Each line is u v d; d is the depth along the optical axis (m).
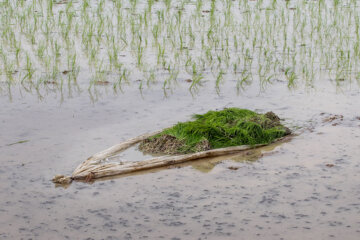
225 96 9.48
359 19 14.20
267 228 5.20
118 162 6.68
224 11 15.34
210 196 5.87
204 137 7.24
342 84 10.02
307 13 15.03
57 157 6.94
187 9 15.66
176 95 9.55
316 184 6.10
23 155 6.99
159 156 6.94
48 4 15.94
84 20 14.38
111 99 9.34
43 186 6.15
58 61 11.39
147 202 5.76
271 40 12.80
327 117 8.29
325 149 7.09
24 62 11.30
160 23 14.17
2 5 15.91
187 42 12.71
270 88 9.88
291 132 7.75
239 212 5.51
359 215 5.41
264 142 7.35
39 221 5.41
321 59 11.48
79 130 7.93
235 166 6.64
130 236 5.12
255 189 6.00
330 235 5.07
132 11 15.35
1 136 7.68
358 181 6.15
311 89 9.77
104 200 5.82
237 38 13.01
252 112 8.15
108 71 10.86
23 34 13.23
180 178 6.35
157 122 8.22
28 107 8.93
